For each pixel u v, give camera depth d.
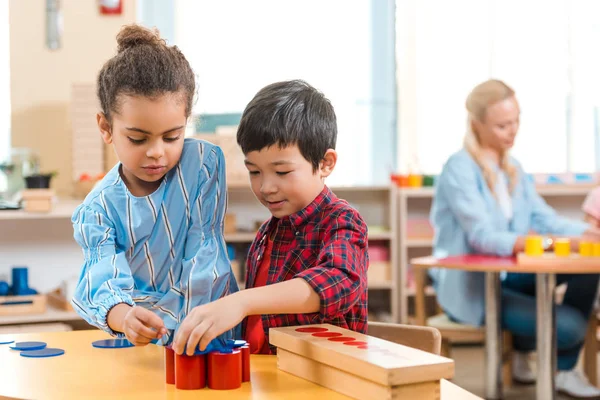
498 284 2.72
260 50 4.38
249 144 1.24
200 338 0.99
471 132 2.97
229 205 4.23
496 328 2.73
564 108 4.58
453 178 2.91
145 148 1.18
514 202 2.98
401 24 4.57
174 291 1.29
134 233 1.28
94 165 3.42
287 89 1.27
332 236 1.23
